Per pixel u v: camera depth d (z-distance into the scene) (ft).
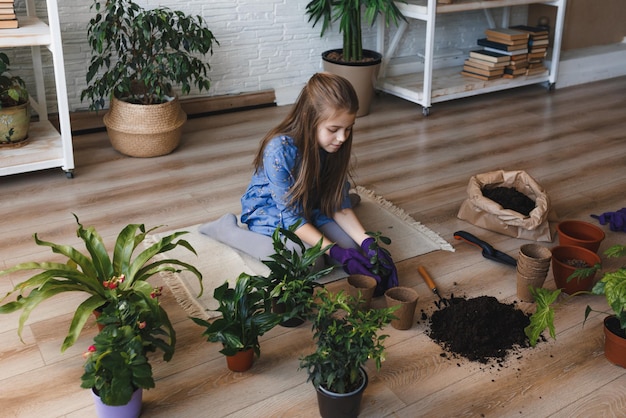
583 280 7.34
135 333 5.88
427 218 9.43
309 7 14.01
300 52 14.38
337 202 8.14
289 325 7.02
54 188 10.17
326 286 7.71
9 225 9.05
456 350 6.67
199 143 12.11
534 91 15.44
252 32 13.64
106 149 11.70
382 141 12.34
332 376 5.42
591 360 6.56
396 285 7.44
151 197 9.94
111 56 12.33
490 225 9.07
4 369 6.37
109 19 10.62
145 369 5.48
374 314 5.75
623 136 12.59
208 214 9.44
